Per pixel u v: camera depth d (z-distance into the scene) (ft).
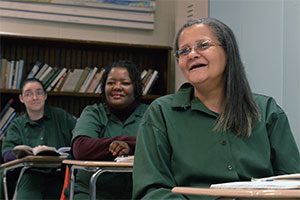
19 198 10.19
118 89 8.68
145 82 13.57
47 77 12.85
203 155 4.64
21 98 12.17
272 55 9.07
